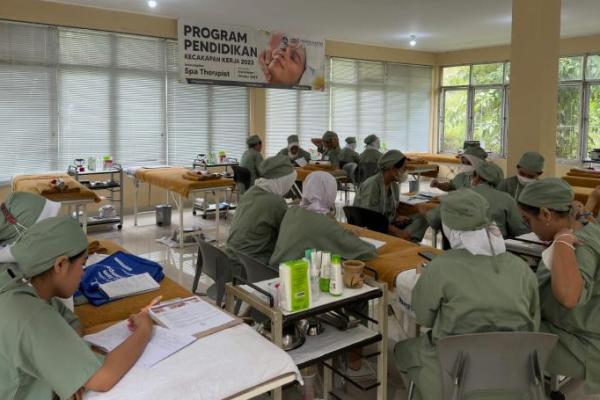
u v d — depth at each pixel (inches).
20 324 48.0
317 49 344.2
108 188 242.7
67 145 266.8
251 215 113.9
